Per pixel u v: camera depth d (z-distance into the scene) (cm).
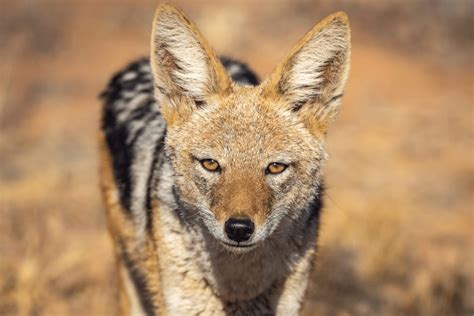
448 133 1989
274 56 2528
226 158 720
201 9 2861
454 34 2656
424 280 1202
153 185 803
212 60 755
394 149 1884
